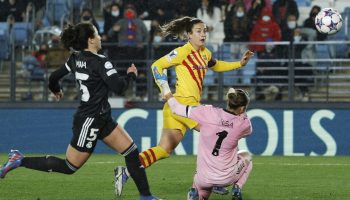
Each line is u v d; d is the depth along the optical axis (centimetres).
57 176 3750
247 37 5831
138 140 5194
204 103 5238
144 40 5794
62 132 5275
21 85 5731
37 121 5294
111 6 5859
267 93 5516
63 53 5684
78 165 2559
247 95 2548
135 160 2584
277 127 5138
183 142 5175
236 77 5394
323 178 3719
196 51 3006
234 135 2534
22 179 3609
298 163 4528
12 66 5400
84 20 5850
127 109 5200
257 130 5153
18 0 6316
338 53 5878
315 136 5116
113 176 3750
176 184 3444
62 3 6475
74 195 3053
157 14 6103
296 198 2986
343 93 5528
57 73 2608
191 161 4625
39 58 5809
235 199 2673
